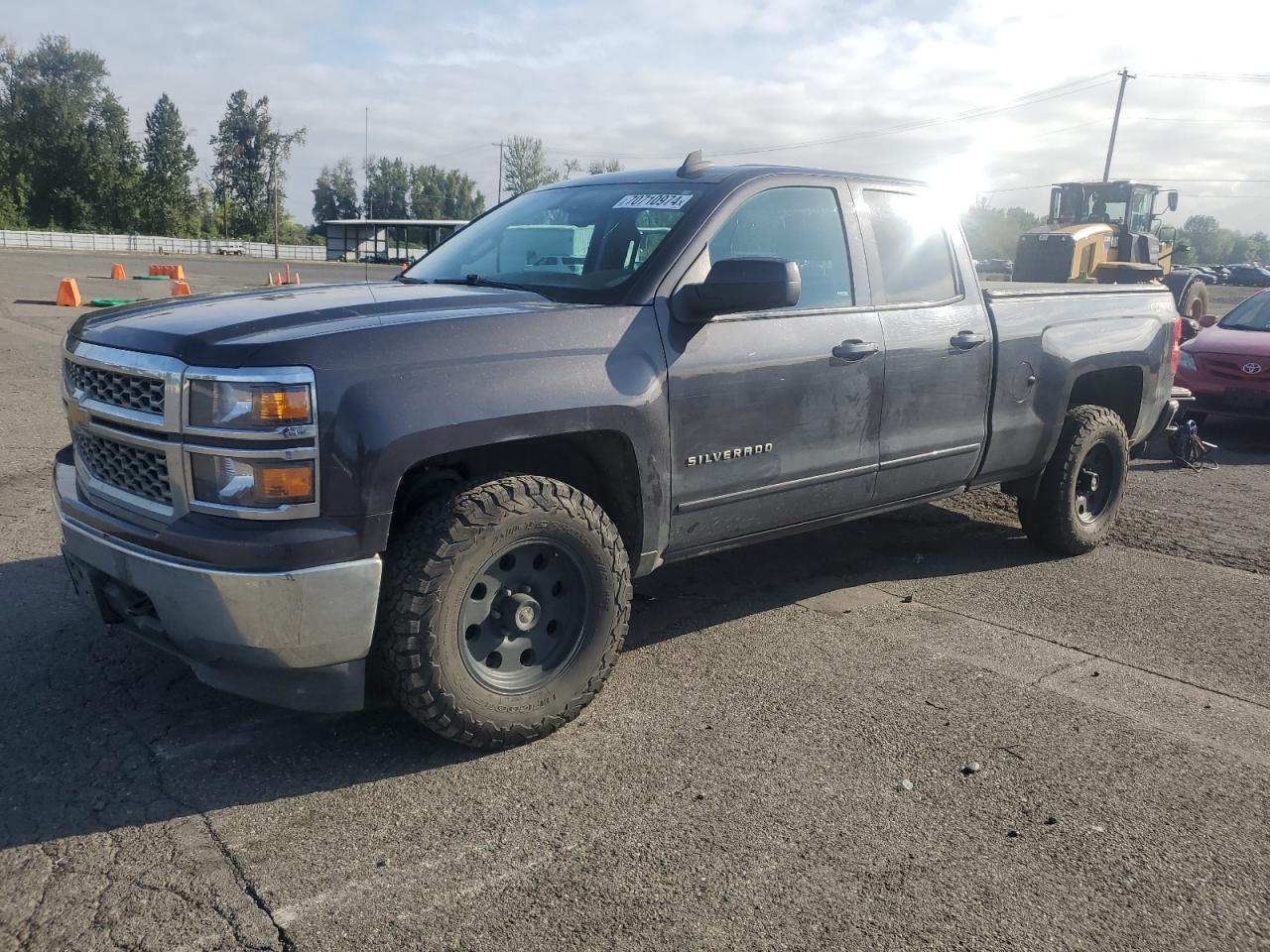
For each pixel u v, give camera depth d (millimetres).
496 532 3082
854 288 4297
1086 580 5293
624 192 4238
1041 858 2777
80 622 4160
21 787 2947
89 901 2449
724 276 3479
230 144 100750
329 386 2822
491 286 3957
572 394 3244
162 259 57094
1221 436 10336
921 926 2469
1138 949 2416
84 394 3244
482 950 2332
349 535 2844
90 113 90500
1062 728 3574
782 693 3795
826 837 2842
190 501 2861
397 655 3014
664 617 4590
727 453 3787
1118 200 18266
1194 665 4188
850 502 4371
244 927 2379
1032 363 5047
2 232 61312
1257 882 2697
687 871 2664
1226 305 33969
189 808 2881
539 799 2998
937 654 4234
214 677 3037
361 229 63031
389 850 2715
